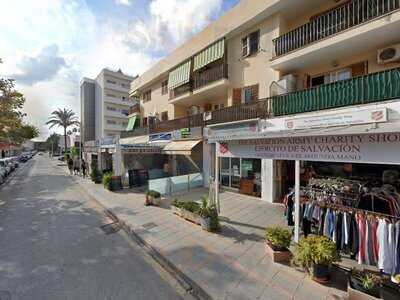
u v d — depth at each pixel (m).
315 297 3.77
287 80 9.71
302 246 4.42
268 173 10.41
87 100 46.81
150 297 3.97
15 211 9.64
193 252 5.51
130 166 16.67
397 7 6.68
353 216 4.38
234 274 4.54
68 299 3.86
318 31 8.64
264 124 10.00
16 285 4.25
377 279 3.53
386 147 3.95
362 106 7.00
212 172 13.81
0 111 16.12
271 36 10.85
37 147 117.12
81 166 23.08
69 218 8.70
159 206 9.97
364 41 7.76
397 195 4.76
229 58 13.11
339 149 4.54
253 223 7.51
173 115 19.08
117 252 5.78
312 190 5.59
